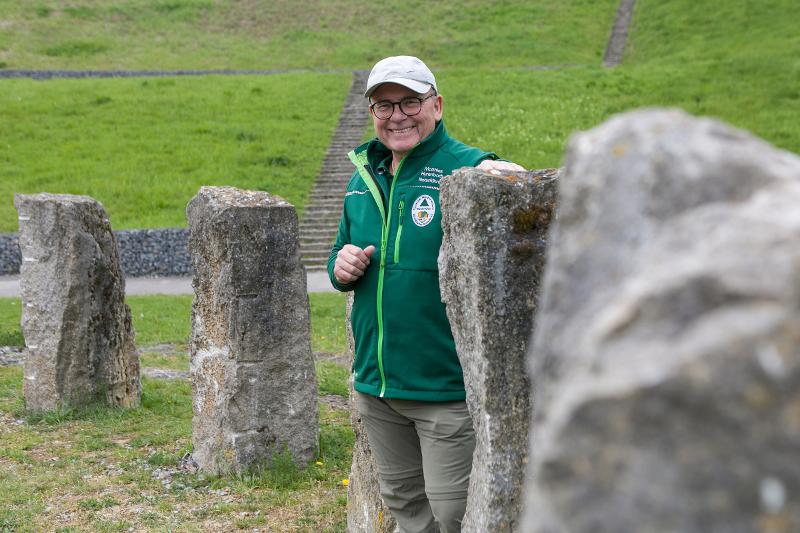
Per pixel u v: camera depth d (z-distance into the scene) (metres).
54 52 35.47
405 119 3.13
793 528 0.85
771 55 28.64
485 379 2.62
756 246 0.94
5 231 18.11
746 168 1.07
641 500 0.90
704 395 0.87
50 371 7.32
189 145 23.08
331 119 25.61
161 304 13.50
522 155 21.52
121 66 34.47
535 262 2.64
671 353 0.90
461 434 3.06
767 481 0.86
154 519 5.05
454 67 34.12
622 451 0.91
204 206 5.84
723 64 28.44
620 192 1.13
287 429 5.88
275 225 5.75
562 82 28.23
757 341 0.86
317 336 11.08
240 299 5.69
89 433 6.82
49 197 7.39
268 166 21.83
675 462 0.89
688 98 25.38
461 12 40.97
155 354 10.20
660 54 33.16
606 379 0.93
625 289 1.03
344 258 3.14
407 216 3.10
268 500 5.38
